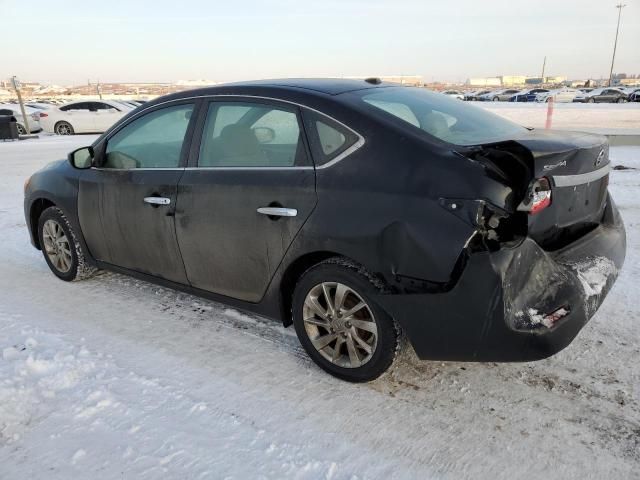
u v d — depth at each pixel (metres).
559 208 2.68
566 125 18.58
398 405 2.84
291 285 3.22
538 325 2.50
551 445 2.53
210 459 2.44
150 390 2.97
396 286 2.69
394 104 3.13
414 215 2.57
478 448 2.52
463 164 2.51
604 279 2.80
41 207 4.83
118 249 4.07
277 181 3.05
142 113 3.86
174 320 3.88
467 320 2.54
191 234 3.48
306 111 3.04
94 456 2.46
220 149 3.38
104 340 3.57
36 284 4.68
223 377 3.12
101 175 4.07
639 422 2.67
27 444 2.55
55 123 22.30
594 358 3.25
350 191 2.78
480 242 2.46
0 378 2.95
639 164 10.20
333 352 3.09
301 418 2.74
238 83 3.50
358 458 2.46
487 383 3.03
